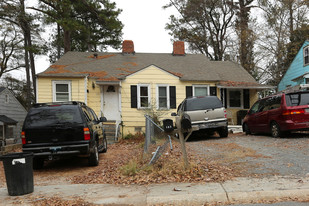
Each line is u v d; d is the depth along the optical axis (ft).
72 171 26.18
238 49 87.97
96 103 55.42
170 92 56.85
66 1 64.08
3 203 16.19
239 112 62.80
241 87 60.80
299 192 15.34
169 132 21.21
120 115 54.70
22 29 73.51
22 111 75.72
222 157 25.79
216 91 59.77
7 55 99.66
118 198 15.88
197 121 39.63
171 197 15.38
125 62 64.95
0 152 41.39
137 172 21.67
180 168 20.97
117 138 49.24
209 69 64.44
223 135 42.11
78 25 64.34
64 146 24.94
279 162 22.41
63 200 16.16
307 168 20.17
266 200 15.11
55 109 25.79
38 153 24.77
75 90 53.78
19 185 17.63
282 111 33.83
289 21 81.82
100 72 58.03
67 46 74.84
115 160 30.25
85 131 25.38
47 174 25.43
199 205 15.02
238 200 15.17
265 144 31.42
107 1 74.54
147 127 25.95
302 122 32.76
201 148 31.99
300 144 29.27
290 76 79.77
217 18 98.94
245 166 21.93
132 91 55.52
